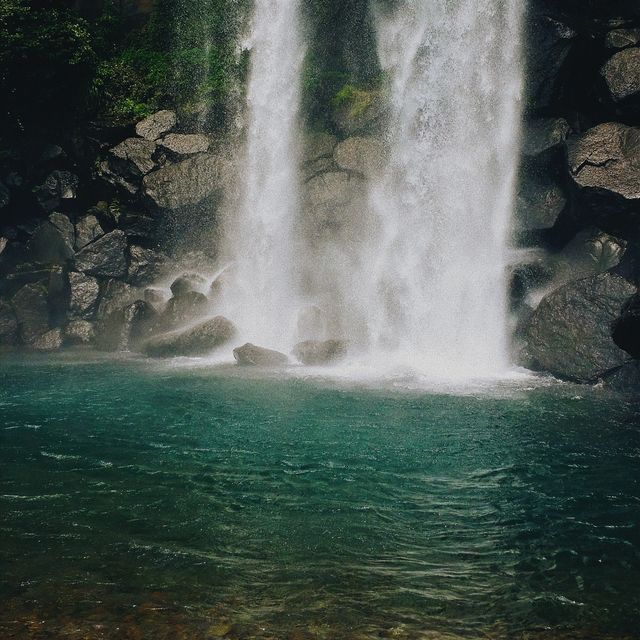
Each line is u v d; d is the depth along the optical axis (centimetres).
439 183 1902
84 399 1193
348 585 527
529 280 1612
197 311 1822
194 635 448
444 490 747
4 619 463
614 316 1354
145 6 2661
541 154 1705
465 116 1895
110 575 534
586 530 641
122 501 699
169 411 1102
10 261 2148
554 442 931
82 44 2217
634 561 577
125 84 2311
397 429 995
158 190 2073
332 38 2333
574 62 1723
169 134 2209
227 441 929
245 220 2112
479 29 1872
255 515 669
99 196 2219
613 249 1587
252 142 2256
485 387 1302
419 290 1806
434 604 500
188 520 652
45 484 746
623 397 1223
